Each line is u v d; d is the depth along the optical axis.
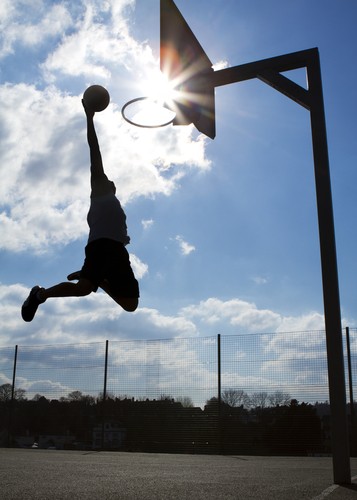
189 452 14.08
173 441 14.29
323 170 5.52
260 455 13.38
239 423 13.80
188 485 4.50
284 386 13.60
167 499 3.48
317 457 12.50
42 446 15.57
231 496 3.68
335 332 5.13
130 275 3.70
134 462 8.56
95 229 3.69
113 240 3.67
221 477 5.47
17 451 13.38
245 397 13.88
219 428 13.95
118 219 3.74
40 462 8.06
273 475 5.83
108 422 15.08
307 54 5.84
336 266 5.29
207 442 13.97
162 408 14.61
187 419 14.33
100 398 15.28
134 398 14.96
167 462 8.80
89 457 10.38
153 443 14.47
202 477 5.45
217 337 14.40
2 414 16.20
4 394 16.27
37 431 15.72
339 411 4.97
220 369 14.22
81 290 3.56
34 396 15.98
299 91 5.78
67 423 15.45
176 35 6.44
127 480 4.94
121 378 15.19
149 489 4.12
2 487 4.14
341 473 4.84
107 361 15.40
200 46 6.61
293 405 13.45
